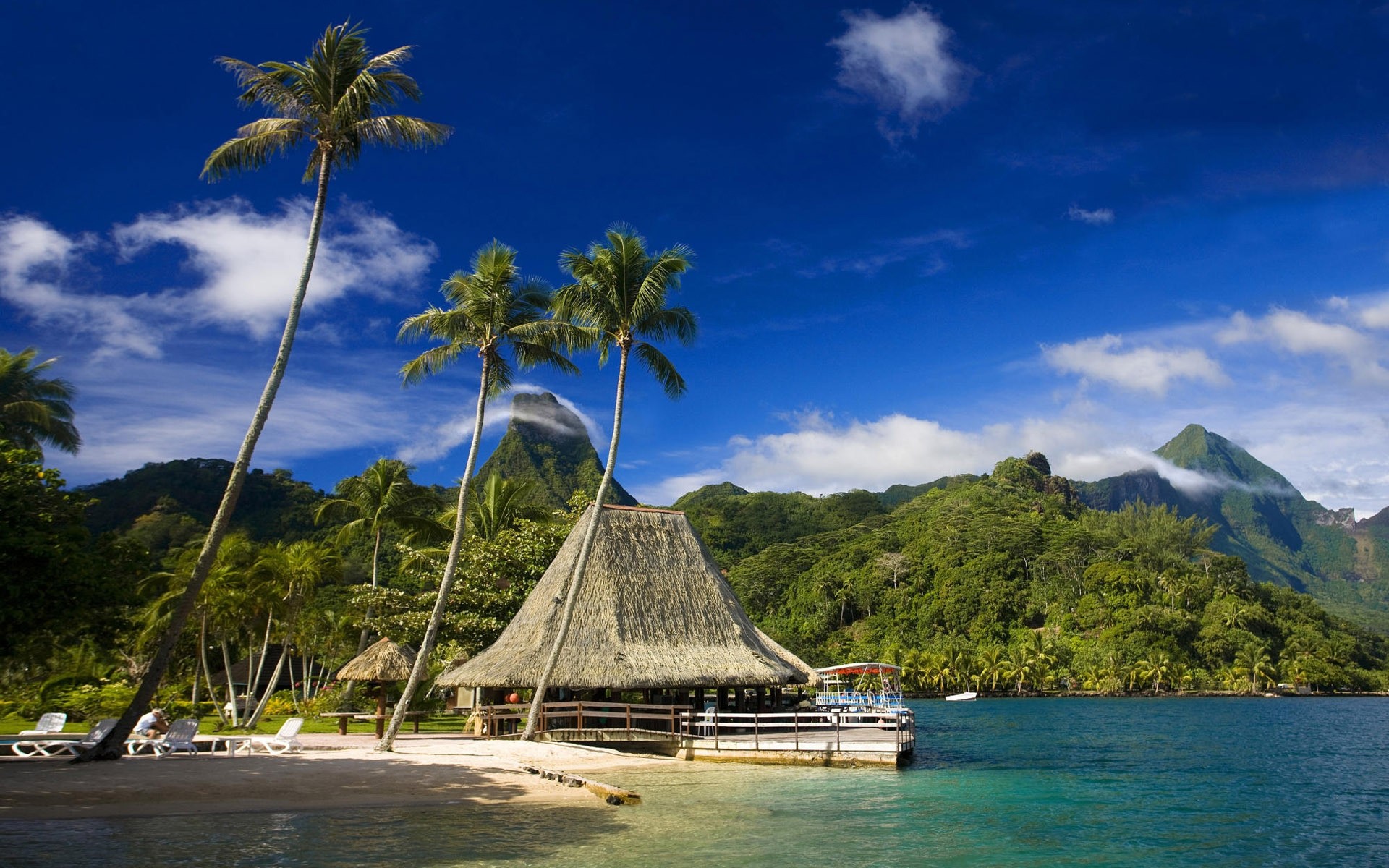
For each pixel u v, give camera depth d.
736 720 28.23
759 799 17.39
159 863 10.16
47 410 33.56
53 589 16.61
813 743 23.69
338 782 16.80
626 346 26.50
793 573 174.62
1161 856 13.59
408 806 14.77
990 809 17.23
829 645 151.38
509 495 44.78
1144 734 45.75
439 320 25.42
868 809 16.69
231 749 20.38
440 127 20.22
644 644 26.03
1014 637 140.75
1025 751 33.41
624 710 27.05
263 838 11.84
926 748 34.16
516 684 25.38
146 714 23.25
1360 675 130.62
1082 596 142.12
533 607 29.75
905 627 149.75
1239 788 22.83
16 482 17.59
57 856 10.38
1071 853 13.44
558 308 26.67
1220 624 131.75
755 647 27.59
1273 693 123.31
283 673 59.97
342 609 52.62
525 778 17.88
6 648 16.98
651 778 20.41
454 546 25.33
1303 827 16.83
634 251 26.47
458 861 10.95
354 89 19.20
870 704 41.50
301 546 39.78
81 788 14.88
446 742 25.89
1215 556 164.12
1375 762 31.00
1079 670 126.94
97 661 43.44
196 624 38.28
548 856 11.39
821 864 11.80
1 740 20.78
